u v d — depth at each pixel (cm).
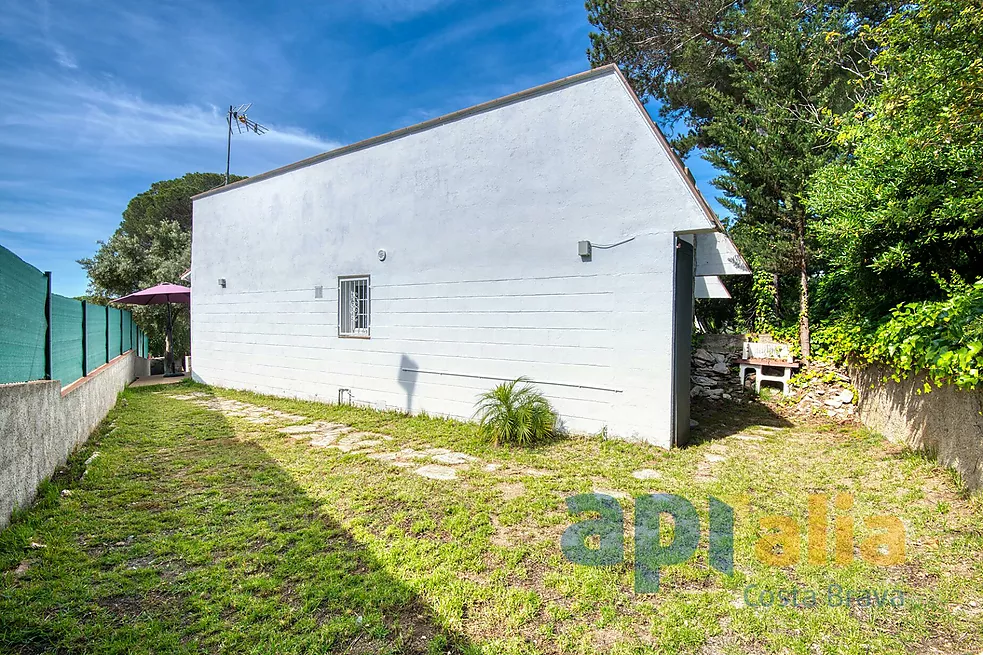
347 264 880
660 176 566
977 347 362
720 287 873
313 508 400
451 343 741
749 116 923
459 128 727
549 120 646
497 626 245
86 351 691
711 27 1194
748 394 870
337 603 263
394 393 813
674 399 570
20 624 243
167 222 2327
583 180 621
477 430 659
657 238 569
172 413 830
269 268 1030
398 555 317
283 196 998
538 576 293
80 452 562
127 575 292
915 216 550
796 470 493
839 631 241
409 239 789
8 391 356
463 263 726
